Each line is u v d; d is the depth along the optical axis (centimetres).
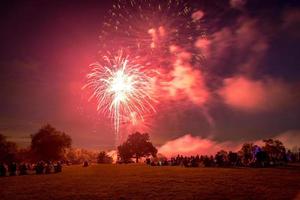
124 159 11750
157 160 8306
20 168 6391
